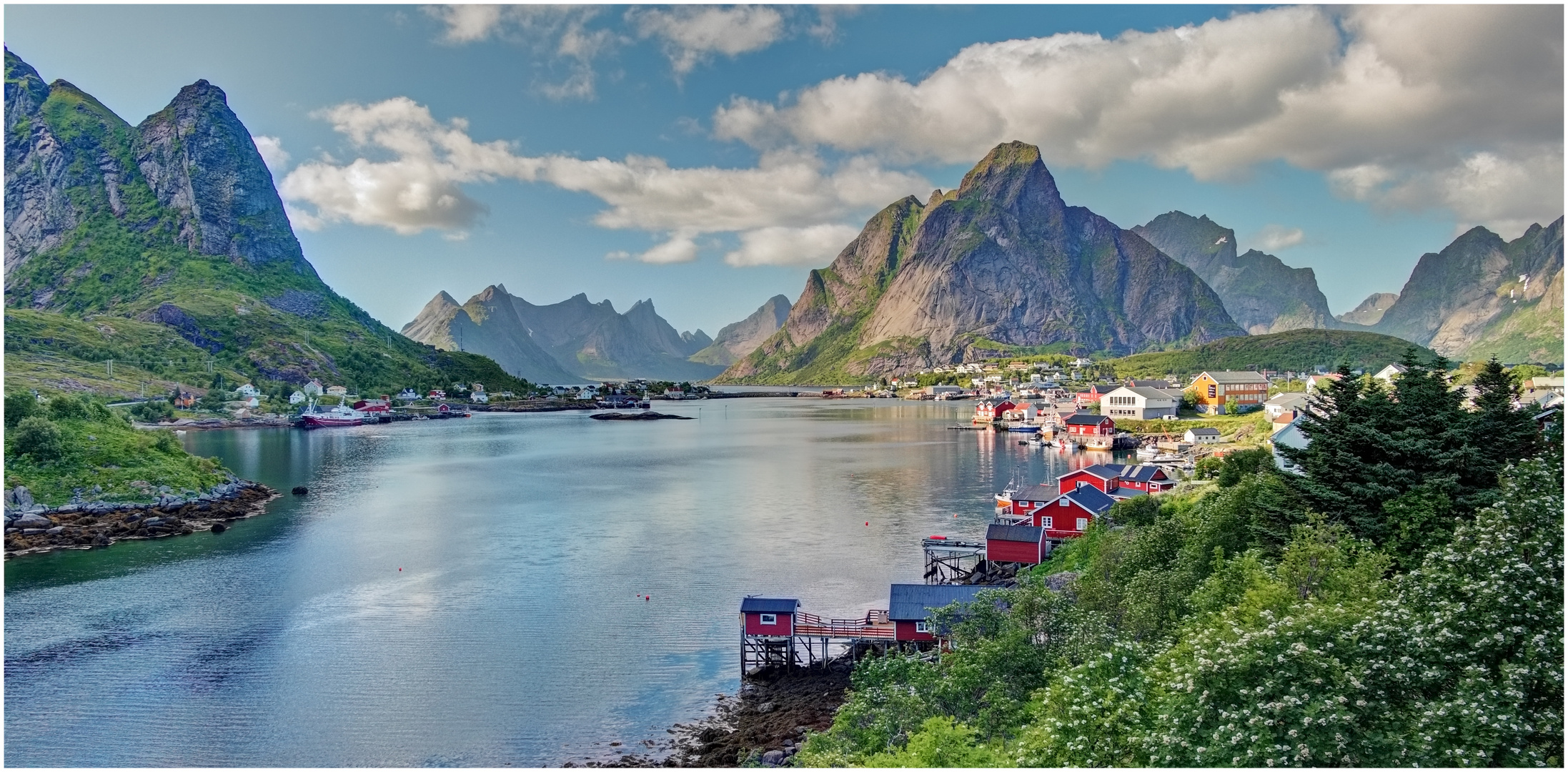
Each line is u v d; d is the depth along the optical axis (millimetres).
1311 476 59500
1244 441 178000
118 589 86938
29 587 87812
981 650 46812
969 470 171750
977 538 105688
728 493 145625
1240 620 39000
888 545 103562
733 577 90125
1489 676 31312
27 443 123562
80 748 54719
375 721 58344
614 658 68875
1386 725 30172
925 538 105625
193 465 140750
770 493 144875
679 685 64125
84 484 122812
